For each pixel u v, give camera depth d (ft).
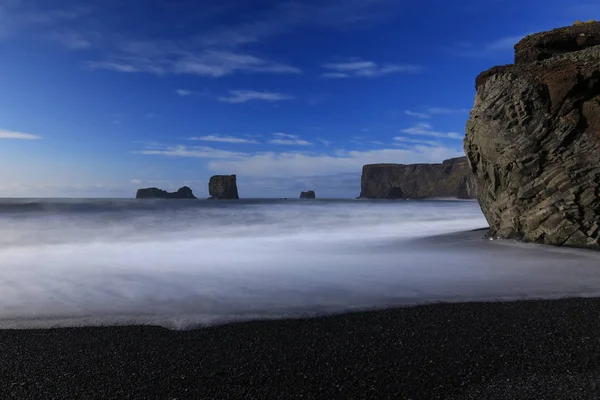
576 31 38.60
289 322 13.85
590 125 30.58
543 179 30.99
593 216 28.78
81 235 43.96
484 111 35.14
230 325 13.62
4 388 9.21
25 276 22.04
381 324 13.48
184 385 9.28
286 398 8.59
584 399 8.30
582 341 11.57
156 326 13.60
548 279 19.93
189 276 21.85
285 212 85.40
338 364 10.32
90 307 15.97
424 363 10.28
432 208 120.47
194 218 67.05
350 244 36.06
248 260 27.30
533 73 34.17
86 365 10.46
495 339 11.86
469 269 22.81
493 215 36.42
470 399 8.43
